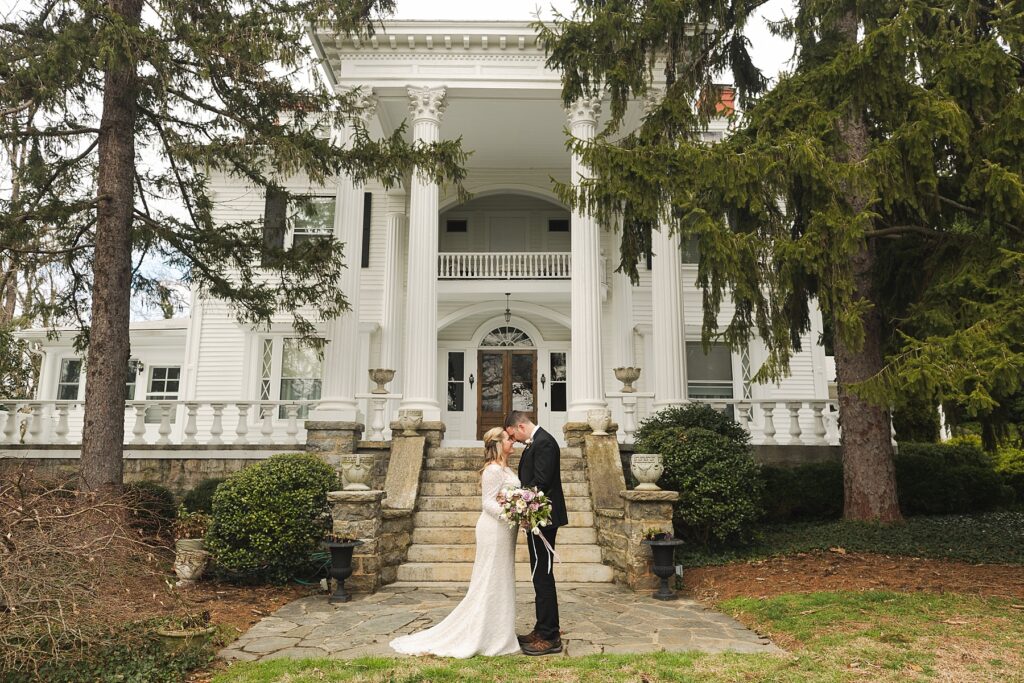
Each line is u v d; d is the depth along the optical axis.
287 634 5.71
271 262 9.77
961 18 7.11
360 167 9.44
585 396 11.35
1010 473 13.45
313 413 11.09
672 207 7.86
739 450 9.31
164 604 5.75
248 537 7.80
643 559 7.39
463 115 14.62
